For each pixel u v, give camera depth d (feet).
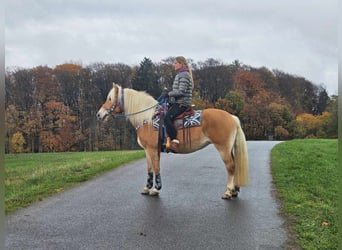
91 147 152.05
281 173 35.58
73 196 27.35
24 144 149.07
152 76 177.88
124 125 151.02
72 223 21.16
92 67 175.32
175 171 38.27
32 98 155.22
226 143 26.22
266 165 42.22
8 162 55.72
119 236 19.15
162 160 47.09
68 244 18.06
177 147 26.84
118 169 39.58
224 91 187.01
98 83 171.12
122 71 178.50
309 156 47.57
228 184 26.66
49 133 152.05
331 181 31.09
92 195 27.68
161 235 19.29
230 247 17.62
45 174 36.32
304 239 18.13
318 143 72.74
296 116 181.27
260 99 182.39
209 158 48.96
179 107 26.71
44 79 158.61
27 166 47.32
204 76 190.90
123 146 151.33
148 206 24.72
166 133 26.73
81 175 35.06
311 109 195.42
